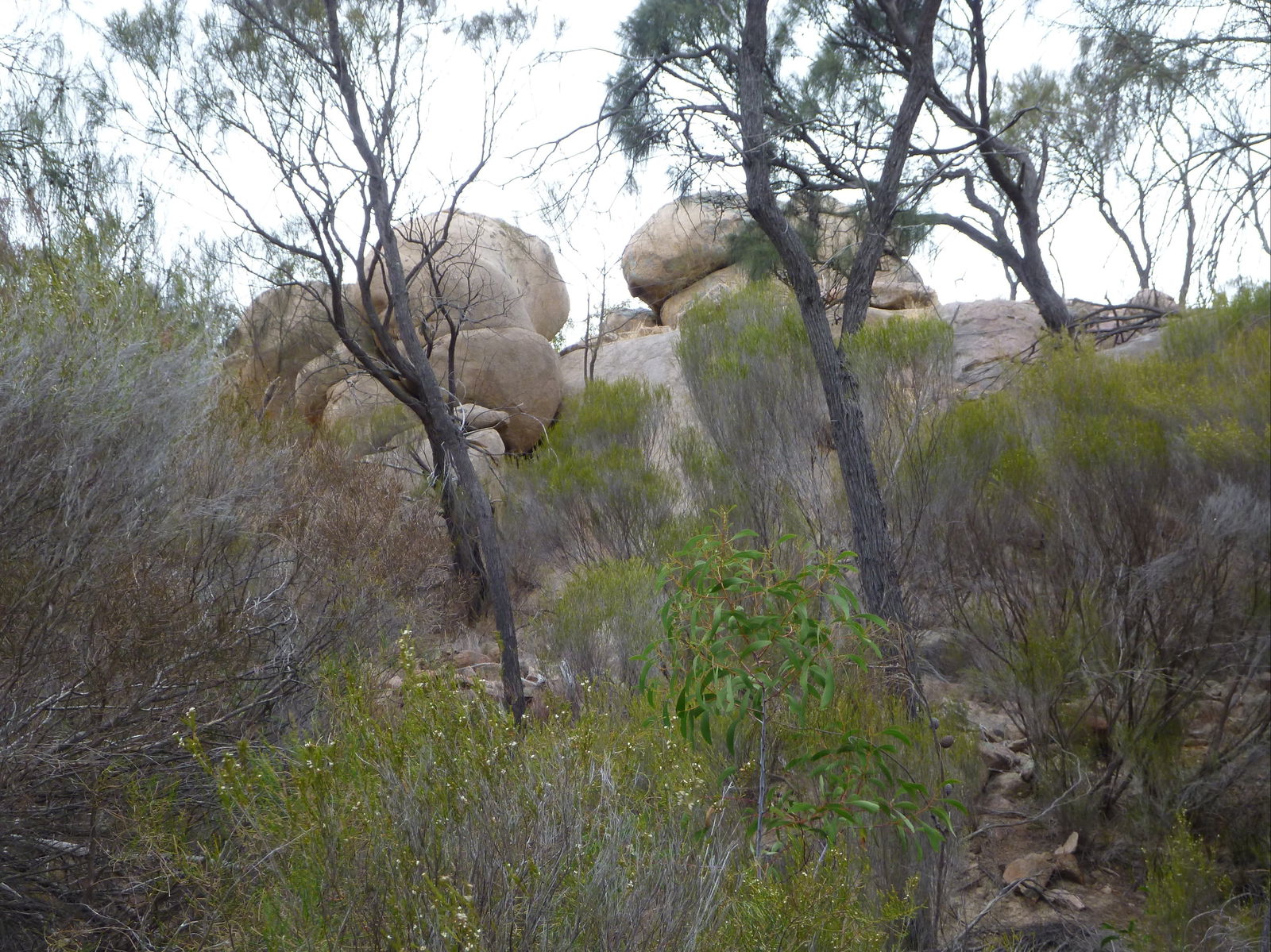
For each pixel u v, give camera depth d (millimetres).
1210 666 4984
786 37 9531
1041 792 5125
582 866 2307
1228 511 4770
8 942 2920
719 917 2475
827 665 3264
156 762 3316
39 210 5562
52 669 3287
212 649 3672
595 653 6031
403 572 6852
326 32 7172
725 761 3951
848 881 3318
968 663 5879
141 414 4066
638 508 8875
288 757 3029
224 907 2414
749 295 9547
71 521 3596
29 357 3691
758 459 7582
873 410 6824
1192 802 4773
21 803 2998
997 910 4484
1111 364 6789
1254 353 5777
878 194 6602
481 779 2381
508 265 14180
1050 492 5734
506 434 12891
